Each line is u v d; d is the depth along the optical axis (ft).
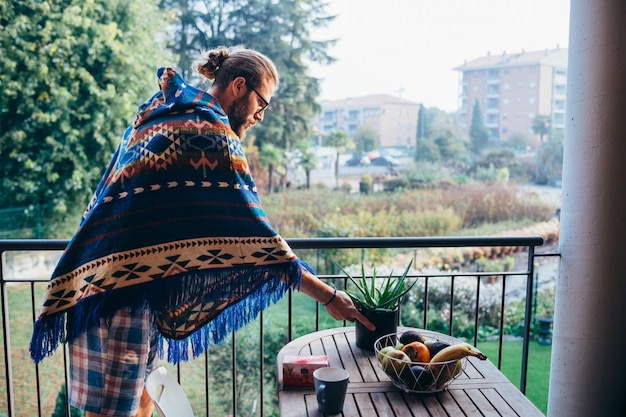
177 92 5.47
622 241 7.63
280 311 28.50
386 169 51.67
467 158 53.57
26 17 35.81
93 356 5.18
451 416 4.74
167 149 5.18
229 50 6.10
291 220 45.03
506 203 47.70
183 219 5.12
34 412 24.49
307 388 5.29
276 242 5.34
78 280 5.19
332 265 34.58
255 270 5.32
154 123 5.32
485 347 28.55
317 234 44.16
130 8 39.73
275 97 48.67
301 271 5.36
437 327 28.14
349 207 46.65
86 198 38.68
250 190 5.46
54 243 7.26
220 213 5.21
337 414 4.79
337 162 50.39
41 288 34.32
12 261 34.40
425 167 51.93
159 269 5.05
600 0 7.34
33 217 37.50
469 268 35.88
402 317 27.61
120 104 38.17
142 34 40.55
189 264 5.09
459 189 49.39
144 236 5.08
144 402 6.11
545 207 48.11
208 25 48.32
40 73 35.91
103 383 5.16
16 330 29.81
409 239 7.49
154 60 41.27
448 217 45.42
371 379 5.41
